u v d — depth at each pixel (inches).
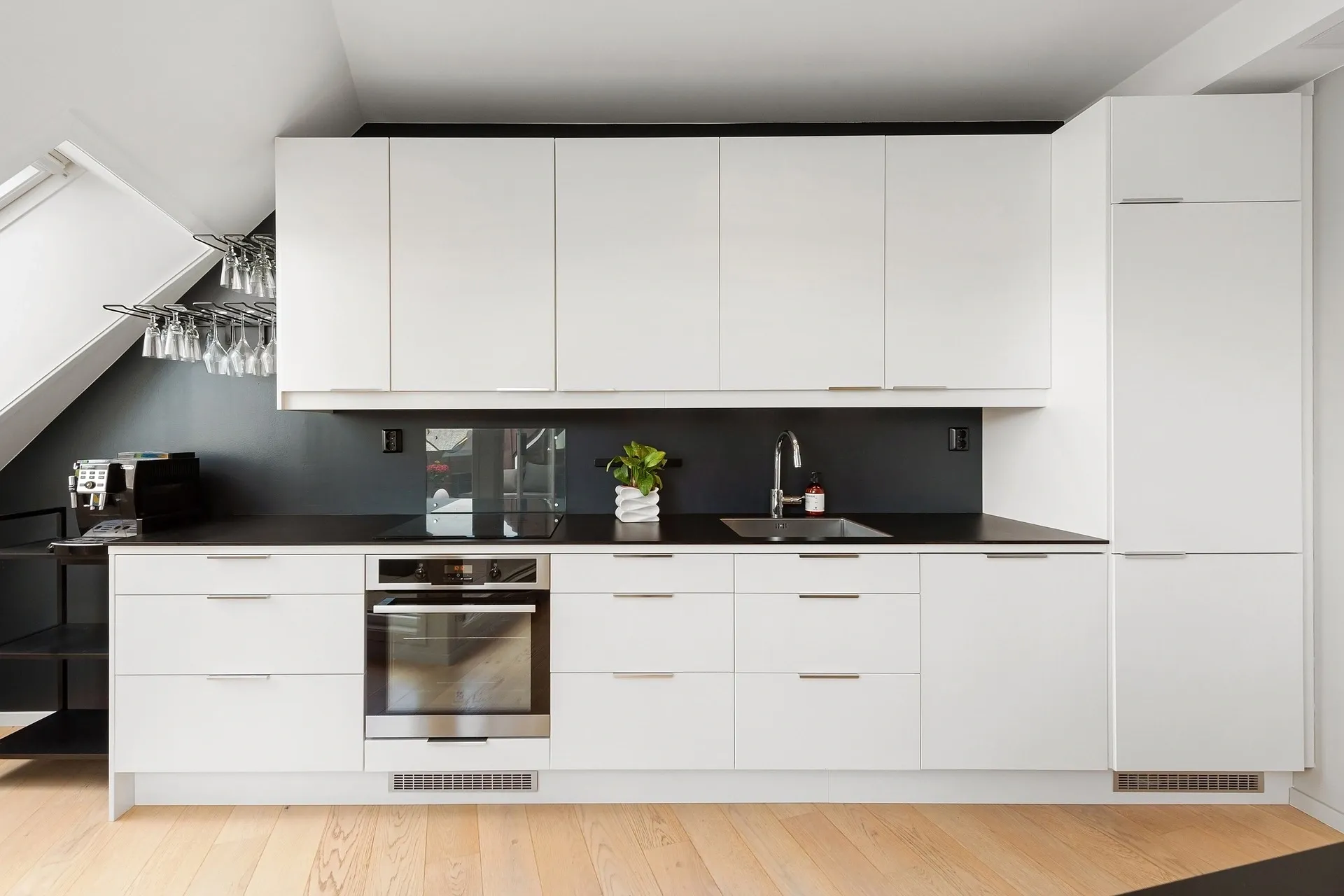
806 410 127.6
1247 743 97.7
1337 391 95.6
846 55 105.6
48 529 121.0
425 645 99.4
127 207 110.3
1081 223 102.8
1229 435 97.0
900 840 91.9
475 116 121.7
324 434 124.4
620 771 101.3
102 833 93.0
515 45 102.3
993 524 115.6
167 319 105.3
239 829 94.0
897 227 109.3
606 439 125.9
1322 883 33.0
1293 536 96.9
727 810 99.3
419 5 93.7
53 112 77.3
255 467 124.0
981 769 99.9
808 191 109.2
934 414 128.1
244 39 87.1
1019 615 99.4
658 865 86.2
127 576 97.7
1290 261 96.6
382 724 99.0
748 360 109.6
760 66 108.1
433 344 108.3
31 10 65.7
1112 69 110.1
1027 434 115.4
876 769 100.0
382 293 107.9
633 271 109.1
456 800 100.6
